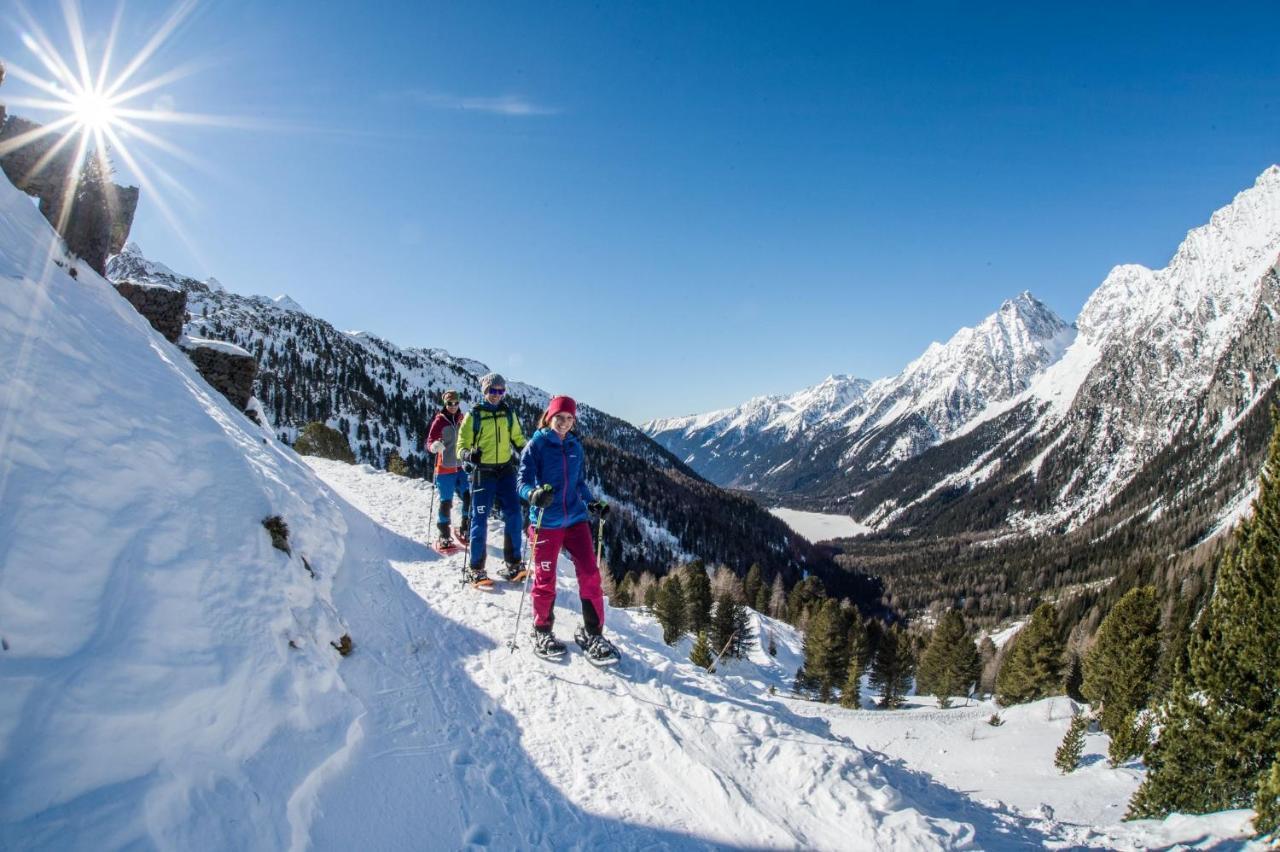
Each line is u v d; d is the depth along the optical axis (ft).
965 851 12.87
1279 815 21.67
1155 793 44.96
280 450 31.71
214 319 585.22
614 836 12.37
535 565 19.25
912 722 113.80
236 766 10.71
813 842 12.71
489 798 12.96
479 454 24.54
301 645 14.35
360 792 12.10
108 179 35.65
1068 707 116.88
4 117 31.42
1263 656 39.88
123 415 15.71
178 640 11.65
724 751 15.51
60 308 18.20
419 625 20.25
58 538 11.44
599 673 18.71
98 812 8.57
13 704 8.95
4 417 12.38
